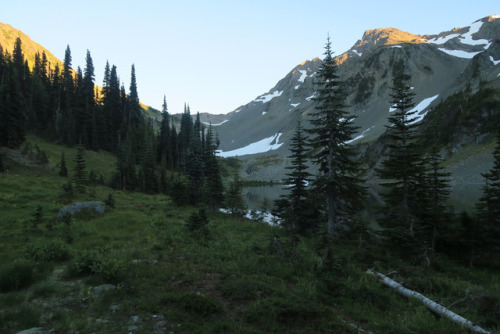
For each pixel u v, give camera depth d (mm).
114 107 96562
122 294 7203
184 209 34500
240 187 42094
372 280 10969
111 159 77000
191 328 5793
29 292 6973
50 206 23750
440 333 6695
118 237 14766
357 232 21547
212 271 10070
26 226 15859
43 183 35594
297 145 26891
